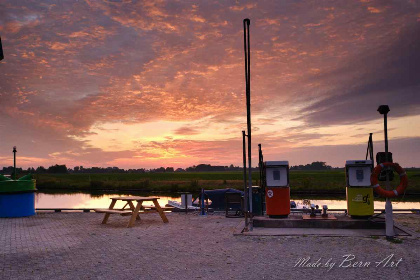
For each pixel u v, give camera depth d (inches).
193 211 708.7
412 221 530.0
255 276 269.3
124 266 301.4
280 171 497.4
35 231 484.4
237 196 626.8
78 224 551.8
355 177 477.4
